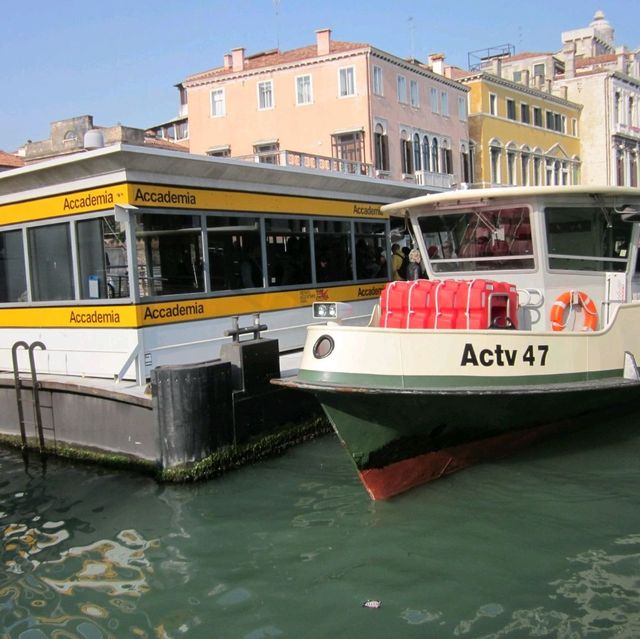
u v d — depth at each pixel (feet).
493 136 150.00
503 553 20.36
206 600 18.86
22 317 34.83
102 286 31.63
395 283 27.09
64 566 21.15
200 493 26.30
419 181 125.70
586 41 210.18
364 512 23.84
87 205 31.55
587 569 19.24
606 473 25.81
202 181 33.50
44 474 29.73
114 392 29.09
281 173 37.11
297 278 39.14
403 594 18.56
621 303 28.66
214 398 28.19
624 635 16.38
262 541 22.12
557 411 26.61
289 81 128.57
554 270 27.99
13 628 17.95
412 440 24.52
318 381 23.76
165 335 31.53
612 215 29.19
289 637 16.97
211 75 137.18
